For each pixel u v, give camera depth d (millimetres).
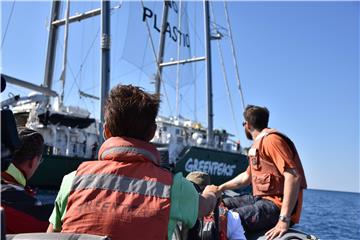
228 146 23422
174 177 1845
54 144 13945
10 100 10086
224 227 2975
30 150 2428
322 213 20359
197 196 1886
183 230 2303
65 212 1788
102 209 1685
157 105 1946
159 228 1672
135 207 1685
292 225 3434
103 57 8633
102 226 1654
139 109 1877
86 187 1760
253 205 3449
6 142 1376
